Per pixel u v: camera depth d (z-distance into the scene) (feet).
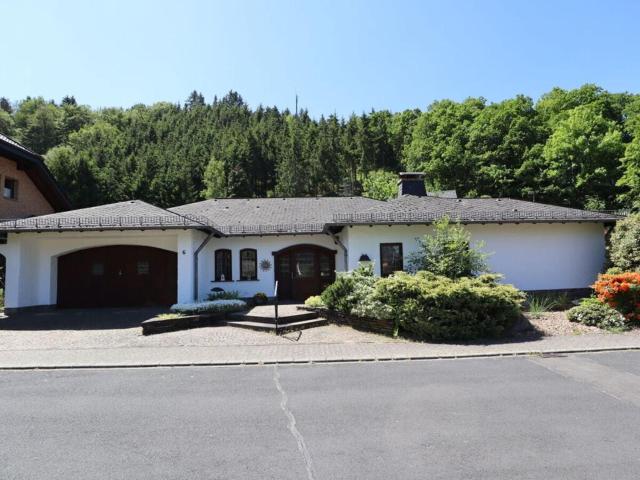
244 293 64.64
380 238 56.24
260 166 217.36
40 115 263.90
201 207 76.48
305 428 18.24
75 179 156.15
